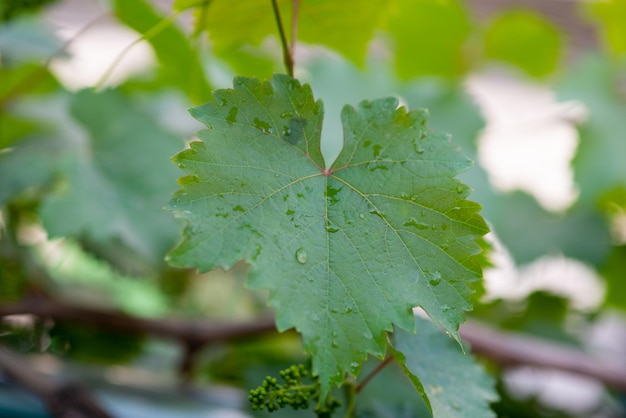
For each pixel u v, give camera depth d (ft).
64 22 3.82
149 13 2.32
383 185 1.63
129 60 3.00
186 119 3.07
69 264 3.24
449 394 1.75
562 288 3.37
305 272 1.56
